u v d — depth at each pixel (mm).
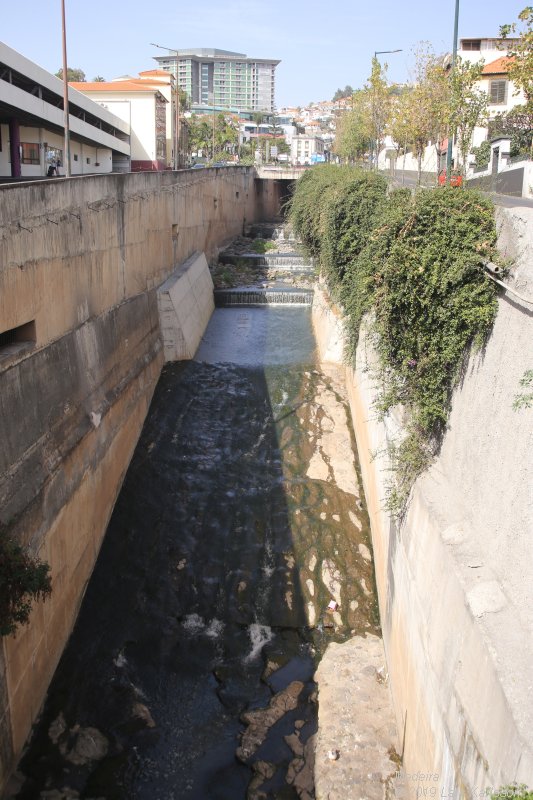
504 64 15461
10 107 34000
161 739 13008
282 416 23828
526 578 7965
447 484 11375
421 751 10523
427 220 11445
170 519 18828
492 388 9711
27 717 12742
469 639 8438
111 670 14445
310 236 32969
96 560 17312
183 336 27766
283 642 15391
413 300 11320
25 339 14445
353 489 19875
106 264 20281
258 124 176250
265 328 32844
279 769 12281
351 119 50625
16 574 10766
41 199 14867
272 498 19609
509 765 6891
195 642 15297
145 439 22391
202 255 37312
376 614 15977
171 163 73750
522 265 9305
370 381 18516
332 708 13297
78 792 11891
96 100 63188
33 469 13688
